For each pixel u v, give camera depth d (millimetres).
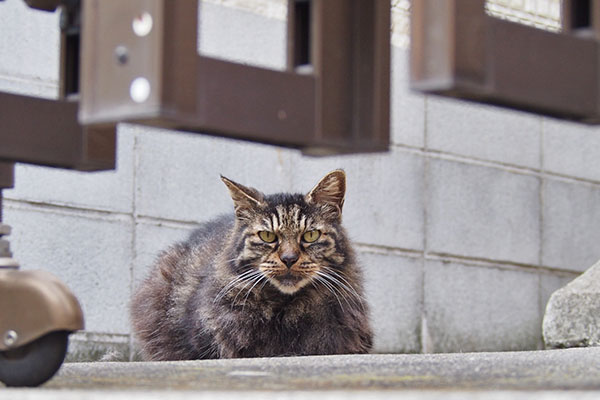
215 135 2537
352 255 6238
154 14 2281
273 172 7949
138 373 3404
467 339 8930
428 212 8734
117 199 7191
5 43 6746
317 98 2602
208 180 7625
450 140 8930
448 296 8812
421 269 8648
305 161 8117
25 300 2854
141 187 7305
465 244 8977
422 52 2256
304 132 2592
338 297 6035
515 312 9312
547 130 9688
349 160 8250
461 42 2227
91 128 3051
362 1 2631
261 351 5930
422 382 2951
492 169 9227
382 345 8297
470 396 2227
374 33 2600
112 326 7109
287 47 2746
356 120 2643
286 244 5863
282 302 5930
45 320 2820
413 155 8656
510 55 2365
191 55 2334
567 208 9812
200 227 7141
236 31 7816
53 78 6957
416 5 2264
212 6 7684
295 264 5812
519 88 2387
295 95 2580
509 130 9383
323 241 5984
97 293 7051
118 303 7148
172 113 2297
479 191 9117
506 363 3535
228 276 5953
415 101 8680
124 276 7191
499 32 2344
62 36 3064
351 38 2652
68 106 3057
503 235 9266
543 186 9625
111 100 2352
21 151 2975
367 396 2260
